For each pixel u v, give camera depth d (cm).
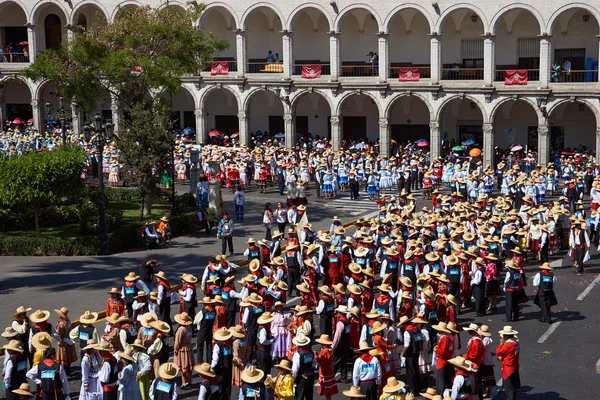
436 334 2047
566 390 1898
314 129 6456
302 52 6297
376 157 5288
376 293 2642
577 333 2323
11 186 3189
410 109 6125
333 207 4362
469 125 5966
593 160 4981
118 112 5809
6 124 6500
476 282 2492
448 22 5803
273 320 1945
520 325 2409
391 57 6047
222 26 6334
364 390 1678
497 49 5731
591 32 5412
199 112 6019
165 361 1825
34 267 3012
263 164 4791
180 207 4012
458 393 1625
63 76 4097
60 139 5531
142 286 2239
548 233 3148
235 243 3450
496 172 5144
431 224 2989
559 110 5609
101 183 3241
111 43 4194
